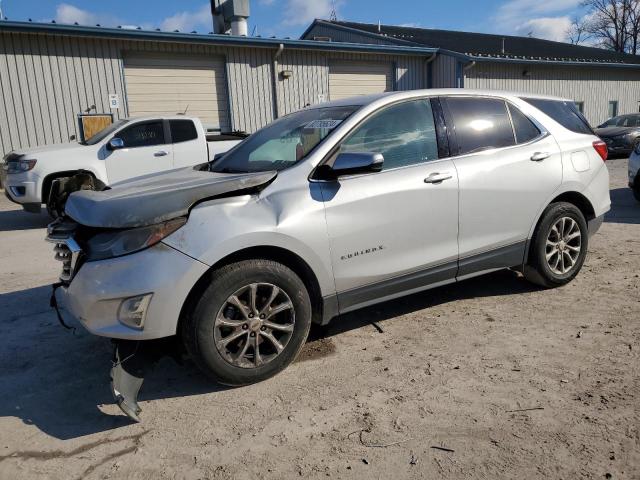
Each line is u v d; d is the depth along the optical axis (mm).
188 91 15578
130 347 3035
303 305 3328
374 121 3764
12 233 8703
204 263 2969
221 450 2650
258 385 3266
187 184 3375
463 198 3971
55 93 13609
